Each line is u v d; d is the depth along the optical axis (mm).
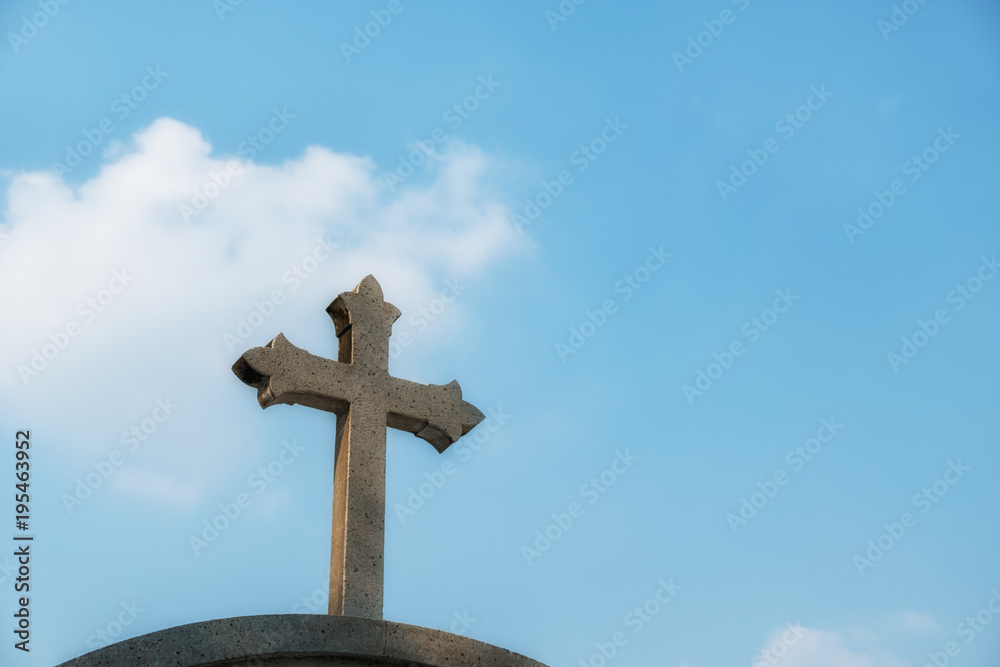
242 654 7922
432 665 8445
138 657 7695
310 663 8164
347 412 9242
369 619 8352
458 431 9695
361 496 8969
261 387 9164
